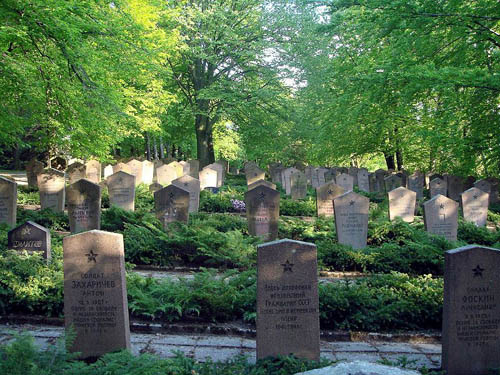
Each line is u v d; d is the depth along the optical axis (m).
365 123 29.03
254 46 32.72
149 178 29.03
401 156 36.59
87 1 15.66
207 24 33.59
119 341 6.33
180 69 38.00
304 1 19.67
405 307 7.81
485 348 6.02
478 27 17.84
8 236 9.60
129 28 17.92
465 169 21.69
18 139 19.58
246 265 11.64
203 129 38.66
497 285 6.02
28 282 7.93
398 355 6.74
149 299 7.88
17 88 15.67
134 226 13.28
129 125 28.25
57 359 4.88
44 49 15.28
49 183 17.36
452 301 5.96
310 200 21.25
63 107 16.59
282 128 37.22
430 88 18.20
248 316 7.57
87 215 13.96
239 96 34.62
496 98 19.45
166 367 4.88
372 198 24.75
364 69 25.50
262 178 27.98
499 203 22.69
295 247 6.11
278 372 5.55
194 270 11.62
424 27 17.66
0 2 13.12
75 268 6.31
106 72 18.70
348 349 6.94
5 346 4.78
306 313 6.13
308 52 32.28
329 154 35.28
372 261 11.69
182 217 14.23
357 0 18.11
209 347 6.79
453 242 12.66
